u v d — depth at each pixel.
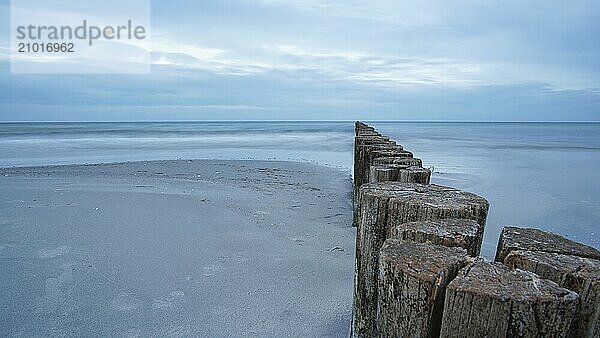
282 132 41.09
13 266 3.99
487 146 23.06
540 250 1.32
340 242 4.73
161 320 3.09
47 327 3.00
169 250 4.43
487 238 5.81
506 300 1.01
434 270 1.17
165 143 23.19
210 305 3.30
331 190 8.29
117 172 10.51
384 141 5.84
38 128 44.28
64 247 4.50
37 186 8.16
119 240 4.74
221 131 42.06
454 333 1.08
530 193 9.04
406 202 1.84
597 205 7.89
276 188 8.38
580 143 26.00
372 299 1.97
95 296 3.43
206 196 7.23
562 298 1.00
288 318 3.12
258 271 3.90
